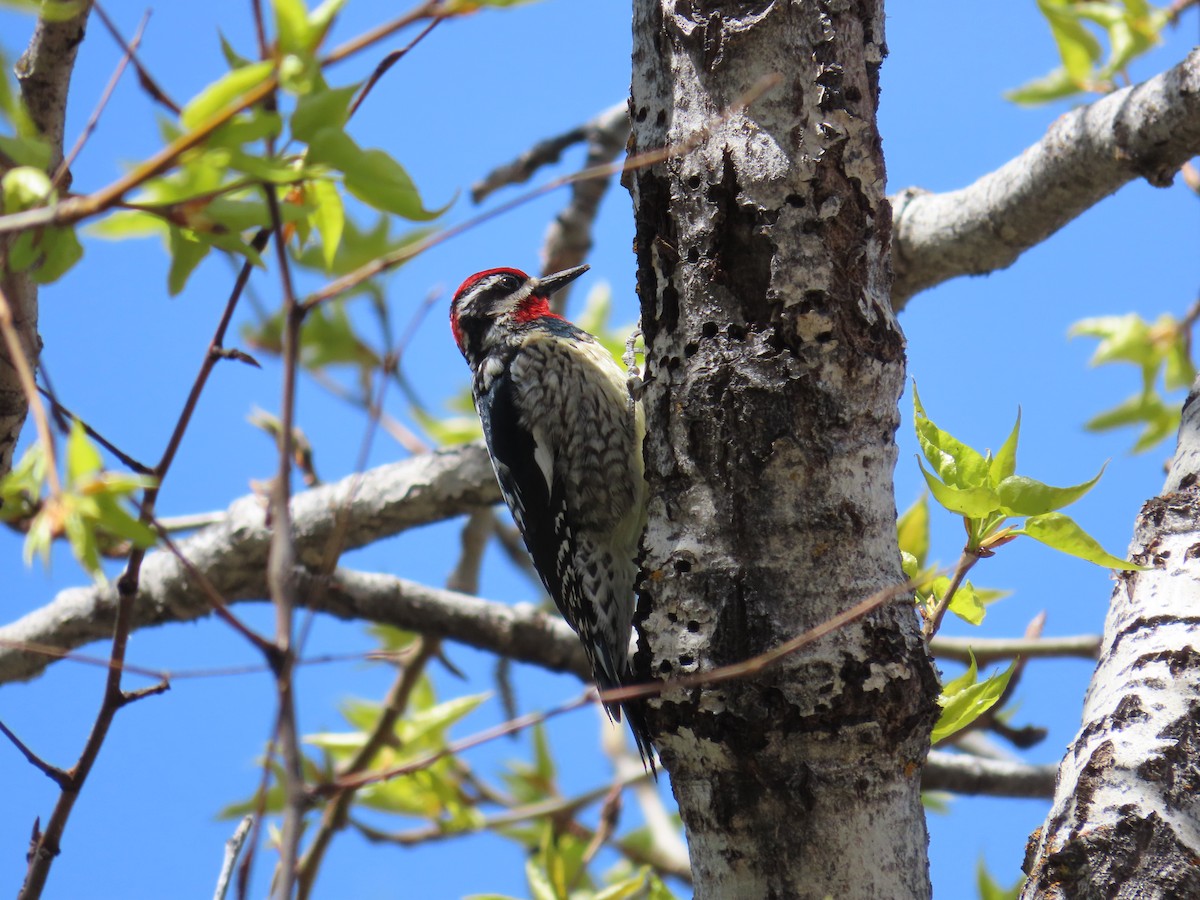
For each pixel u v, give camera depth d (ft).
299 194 19.30
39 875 18.65
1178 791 18.40
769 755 19.24
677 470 20.92
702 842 19.75
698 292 21.27
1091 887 18.10
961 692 21.17
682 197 21.56
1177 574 20.56
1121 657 20.16
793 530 20.06
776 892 19.13
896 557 20.51
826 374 20.54
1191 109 28.58
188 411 17.20
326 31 14.15
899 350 21.18
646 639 20.57
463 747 16.16
